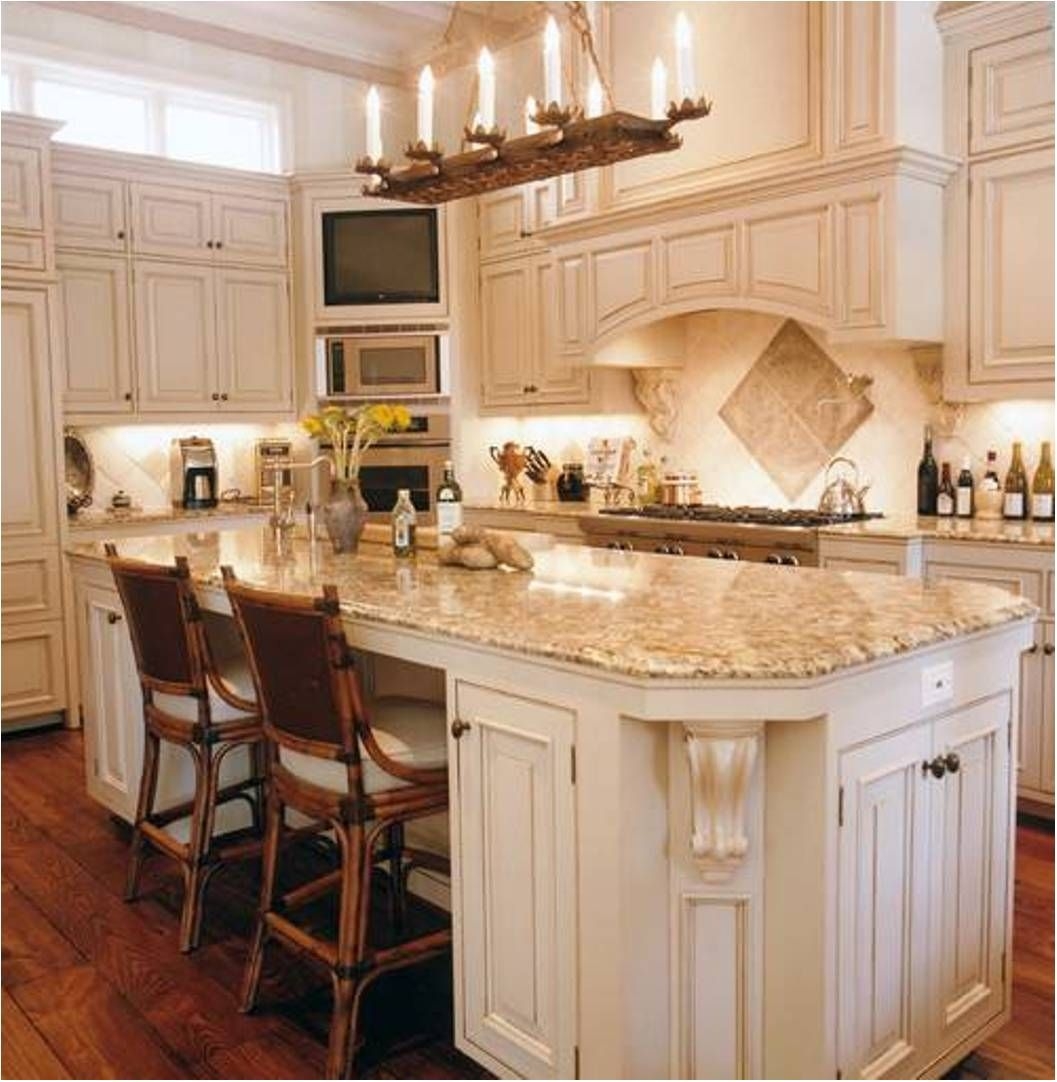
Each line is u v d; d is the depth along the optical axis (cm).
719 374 511
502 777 204
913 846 202
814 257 405
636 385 543
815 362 473
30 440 469
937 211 395
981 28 382
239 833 344
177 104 566
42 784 412
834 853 183
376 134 293
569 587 256
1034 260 374
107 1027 243
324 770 231
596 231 487
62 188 501
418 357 575
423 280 574
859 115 390
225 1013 249
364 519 342
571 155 271
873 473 453
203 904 291
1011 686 226
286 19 556
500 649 198
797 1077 188
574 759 188
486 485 594
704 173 451
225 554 338
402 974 266
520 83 553
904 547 367
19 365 464
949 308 399
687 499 506
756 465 499
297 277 581
